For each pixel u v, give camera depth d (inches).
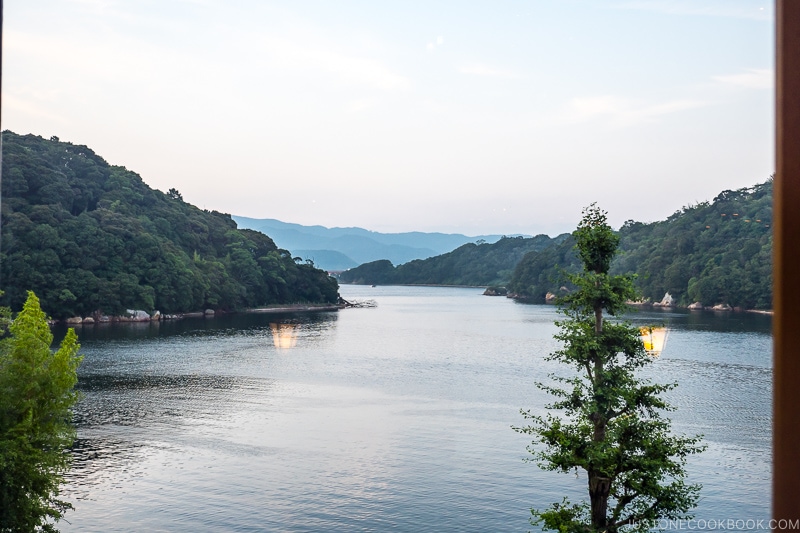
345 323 2078.0
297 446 653.3
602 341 267.7
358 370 1166.3
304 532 447.8
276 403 872.3
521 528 448.5
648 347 268.8
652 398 266.4
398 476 557.6
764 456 423.2
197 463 585.0
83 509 469.1
